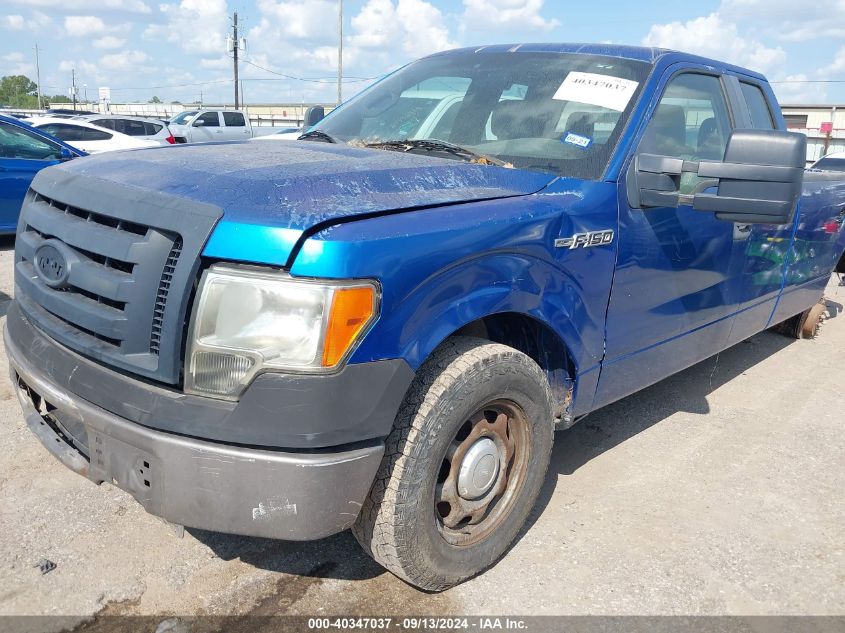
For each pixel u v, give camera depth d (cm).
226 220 200
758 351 580
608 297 295
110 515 294
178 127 2289
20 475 319
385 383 207
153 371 205
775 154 260
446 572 248
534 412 265
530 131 316
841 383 513
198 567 266
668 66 337
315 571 269
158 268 205
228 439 198
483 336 280
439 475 245
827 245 536
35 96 12469
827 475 371
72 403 222
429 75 375
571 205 270
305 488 201
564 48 356
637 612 256
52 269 233
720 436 411
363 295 198
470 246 226
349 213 208
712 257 359
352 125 362
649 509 326
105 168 251
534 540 296
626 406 446
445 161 282
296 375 195
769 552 298
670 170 287
